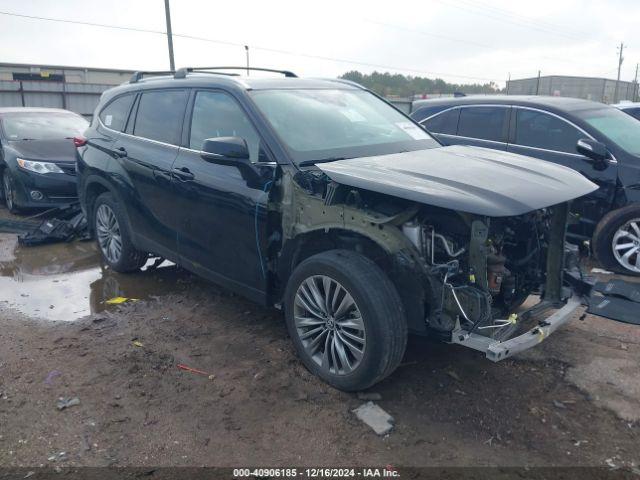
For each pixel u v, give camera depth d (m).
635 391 3.54
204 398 3.44
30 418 3.23
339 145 4.06
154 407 3.35
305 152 3.83
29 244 6.90
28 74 33.88
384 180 3.23
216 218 4.18
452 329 3.11
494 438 3.09
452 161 3.79
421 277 3.16
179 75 4.93
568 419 3.26
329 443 3.04
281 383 3.60
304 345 3.68
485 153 4.21
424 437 3.09
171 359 3.92
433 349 4.08
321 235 3.63
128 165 5.12
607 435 3.12
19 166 7.87
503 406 3.39
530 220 3.67
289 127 4.02
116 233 5.69
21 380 3.63
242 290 4.19
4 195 9.02
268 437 3.08
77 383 3.60
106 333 4.35
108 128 5.63
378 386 3.59
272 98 4.23
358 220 3.33
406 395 3.49
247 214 3.89
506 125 6.92
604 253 5.96
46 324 4.53
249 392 3.51
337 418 3.25
